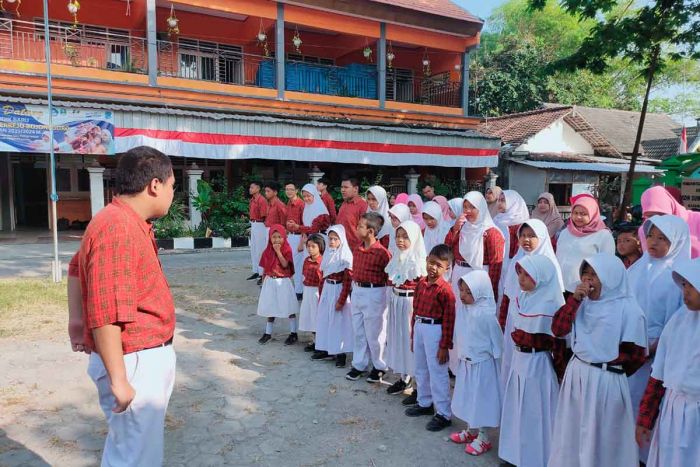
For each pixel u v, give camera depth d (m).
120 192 2.47
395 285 4.70
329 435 3.94
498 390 3.71
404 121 17.86
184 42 16.31
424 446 3.80
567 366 3.18
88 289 2.26
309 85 17.03
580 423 3.03
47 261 10.90
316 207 7.71
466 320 3.76
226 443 3.80
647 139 24.48
